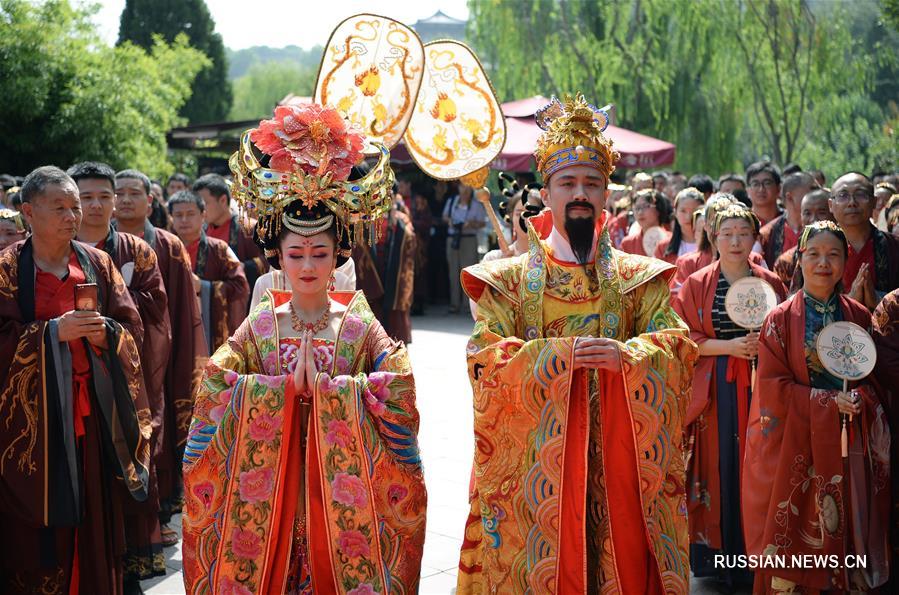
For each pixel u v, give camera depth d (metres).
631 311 3.68
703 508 5.18
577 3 24.36
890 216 6.57
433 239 17.64
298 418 3.58
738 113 24.41
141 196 5.85
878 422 4.43
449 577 5.12
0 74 19.23
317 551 3.51
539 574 3.45
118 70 20.95
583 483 3.44
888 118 32.94
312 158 3.56
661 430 3.46
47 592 4.41
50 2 20.09
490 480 3.58
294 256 3.59
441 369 10.95
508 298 3.64
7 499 4.25
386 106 4.70
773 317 4.57
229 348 3.64
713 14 23.62
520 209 5.09
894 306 4.50
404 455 3.57
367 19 4.71
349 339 3.65
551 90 25.12
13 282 4.37
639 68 23.89
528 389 3.44
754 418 4.61
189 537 3.53
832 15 25.16
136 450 4.52
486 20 25.08
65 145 19.64
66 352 4.30
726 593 5.09
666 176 13.57
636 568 3.47
